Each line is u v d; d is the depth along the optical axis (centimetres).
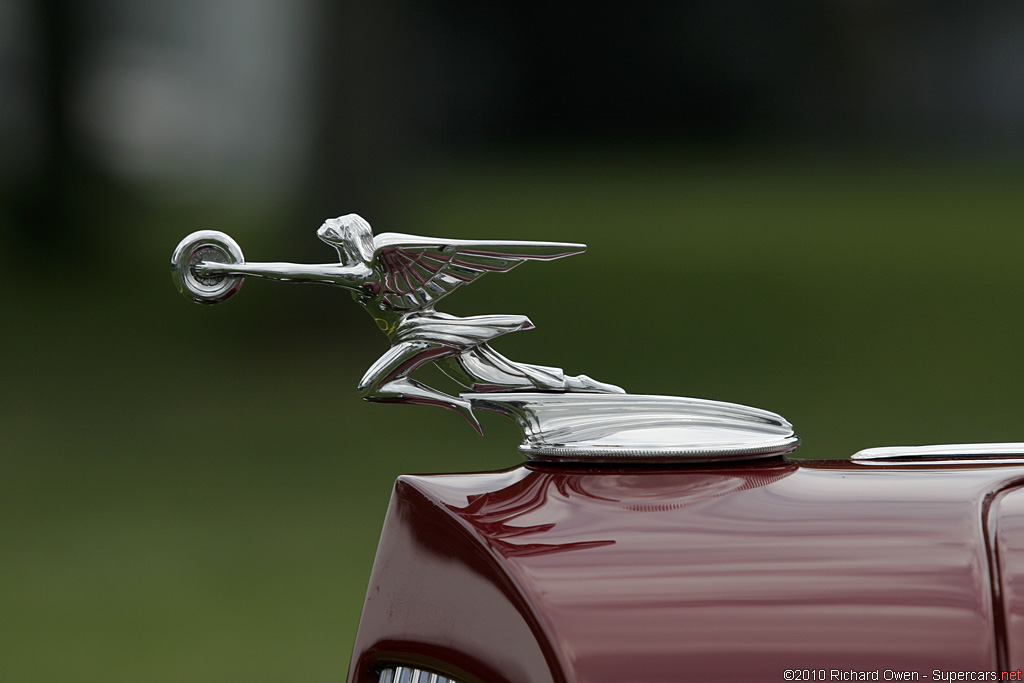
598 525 289
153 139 10369
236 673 1509
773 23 12875
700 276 6581
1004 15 12462
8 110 6962
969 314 5294
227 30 11019
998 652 262
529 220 9062
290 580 1953
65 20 7088
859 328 5019
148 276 6650
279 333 4612
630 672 258
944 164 12050
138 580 1978
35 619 1769
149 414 3594
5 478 2798
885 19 12606
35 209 6975
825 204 10019
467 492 314
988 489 301
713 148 13175
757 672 258
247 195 10612
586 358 4319
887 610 268
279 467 2819
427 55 12669
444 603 299
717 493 299
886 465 324
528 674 268
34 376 4291
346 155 4678
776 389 3722
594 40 13162
